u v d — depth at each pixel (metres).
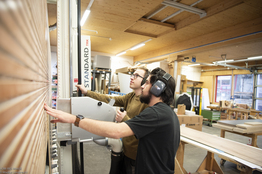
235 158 1.31
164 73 0.96
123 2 3.05
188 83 8.90
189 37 4.95
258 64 6.68
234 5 2.96
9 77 0.10
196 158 2.77
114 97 1.55
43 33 0.41
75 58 1.32
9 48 0.10
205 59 6.88
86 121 0.75
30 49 0.19
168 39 5.27
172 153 0.84
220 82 8.48
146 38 5.29
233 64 7.72
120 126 0.75
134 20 3.83
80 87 1.18
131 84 1.36
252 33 3.42
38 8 0.28
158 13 3.90
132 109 1.33
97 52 7.66
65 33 1.11
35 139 0.24
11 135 0.11
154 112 0.81
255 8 3.05
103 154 2.68
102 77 6.23
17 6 0.12
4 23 0.09
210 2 3.23
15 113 0.12
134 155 1.20
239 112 5.23
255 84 6.98
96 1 3.07
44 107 0.45
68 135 0.91
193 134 1.91
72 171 1.17
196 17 3.74
